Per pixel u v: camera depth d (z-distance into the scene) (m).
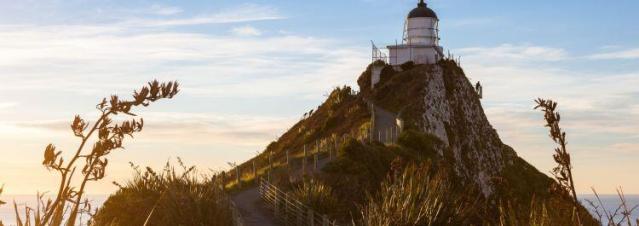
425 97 73.56
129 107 7.07
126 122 7.04
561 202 9.68
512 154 84.94
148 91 7.06
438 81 79.19
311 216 23.88
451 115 77.31
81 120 6.95
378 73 82.62
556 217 9.80
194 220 18.34
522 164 82.12
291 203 26.16
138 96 7.07
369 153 39.56
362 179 34.62
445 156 55.56
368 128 58.50
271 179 34.41
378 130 59.47
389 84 77.94
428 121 69.81
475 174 70.31
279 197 28.30
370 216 15.23
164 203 19.11
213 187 20.59
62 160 6.66
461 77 85.75
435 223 14.74
